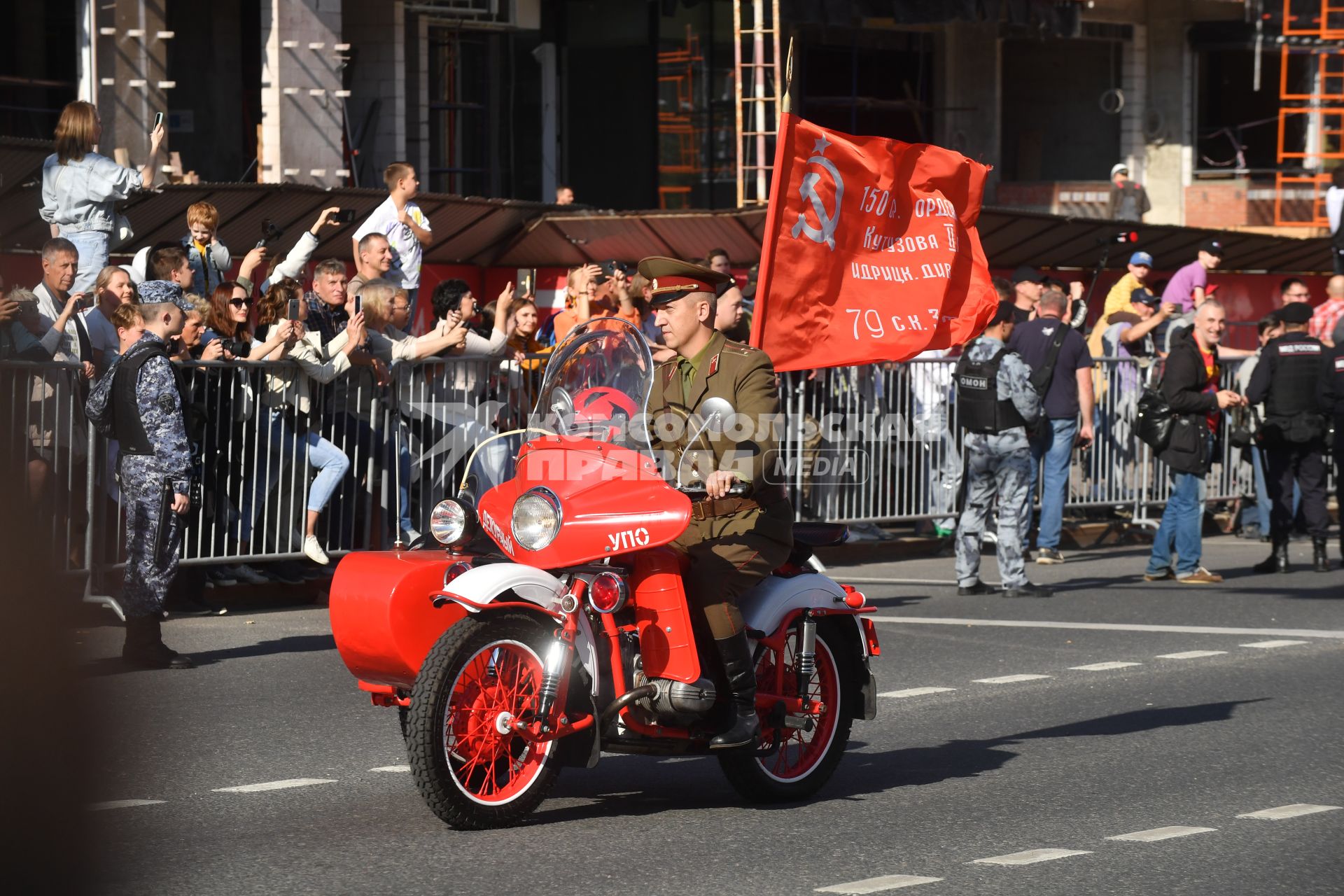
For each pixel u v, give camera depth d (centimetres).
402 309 1870
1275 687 1441
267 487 1747
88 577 1616
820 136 1311
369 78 3186
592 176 3716
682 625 988
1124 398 2530
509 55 3584
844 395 2197
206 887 860
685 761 1198
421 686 952
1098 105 4262
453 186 3466
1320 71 4309
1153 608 1892
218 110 2977
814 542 1088
